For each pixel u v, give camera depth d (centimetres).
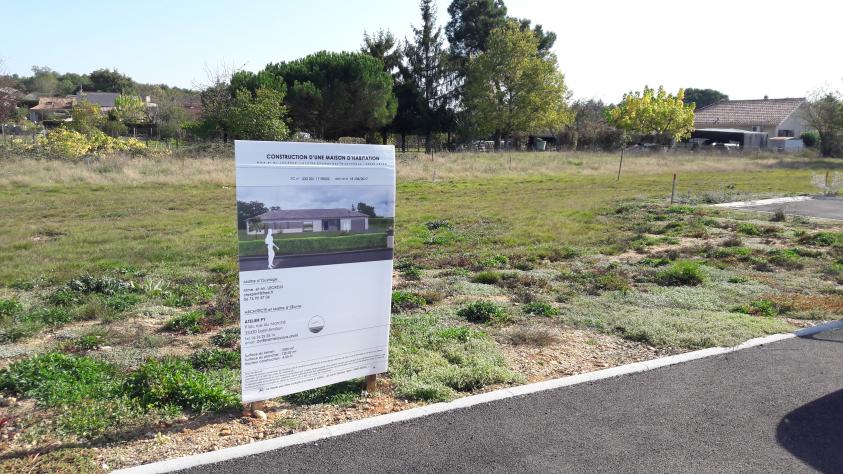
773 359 591
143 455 393
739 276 962
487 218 1653
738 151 5056
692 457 410
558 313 750
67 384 491
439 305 793
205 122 3797
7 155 2555
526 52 5250
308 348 454
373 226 468
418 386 505
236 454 394
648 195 2278
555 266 1052
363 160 453
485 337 648
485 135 5600
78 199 1919
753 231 1457
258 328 429
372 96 4328
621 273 980
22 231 1333
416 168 3069
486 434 433
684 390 515
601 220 1645
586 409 476
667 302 805
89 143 2816
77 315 717
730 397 503
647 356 603
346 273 461
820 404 494
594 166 3609
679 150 4994
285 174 420
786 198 2239
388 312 491
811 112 5288
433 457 402
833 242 1285
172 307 769
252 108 3178
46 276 916
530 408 475
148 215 1650
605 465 398
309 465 387
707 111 7325
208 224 1501
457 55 6162
